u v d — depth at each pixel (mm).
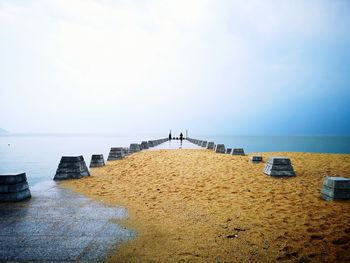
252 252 3824
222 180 9188
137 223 5098
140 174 10828
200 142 35219
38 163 20781
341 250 3799
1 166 18500
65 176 9906
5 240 4258
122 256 3715
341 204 5996
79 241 4234
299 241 4141
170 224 5039
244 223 5020
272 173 9656
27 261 3561
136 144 23359
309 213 5438
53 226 4910
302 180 9047
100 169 12672
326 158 15539
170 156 16938
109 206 6297
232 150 18766
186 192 7691
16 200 6621
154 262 3545
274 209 5828
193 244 4117
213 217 5426
